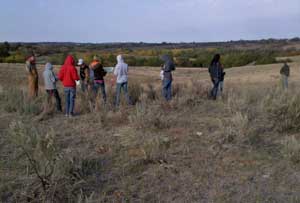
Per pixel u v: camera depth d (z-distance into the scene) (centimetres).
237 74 5231
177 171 570
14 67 4500
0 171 570
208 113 941
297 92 934
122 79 1080
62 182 508
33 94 1188
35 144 620
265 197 489
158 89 1309
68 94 958
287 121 788
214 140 695
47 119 931
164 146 664
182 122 837
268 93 1038
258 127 766
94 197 496
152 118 795
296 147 623
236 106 913
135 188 522
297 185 523
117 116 880
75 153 632
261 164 594
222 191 506
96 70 1116
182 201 486
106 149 668
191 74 5466
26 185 516
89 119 905
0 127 830
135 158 621
